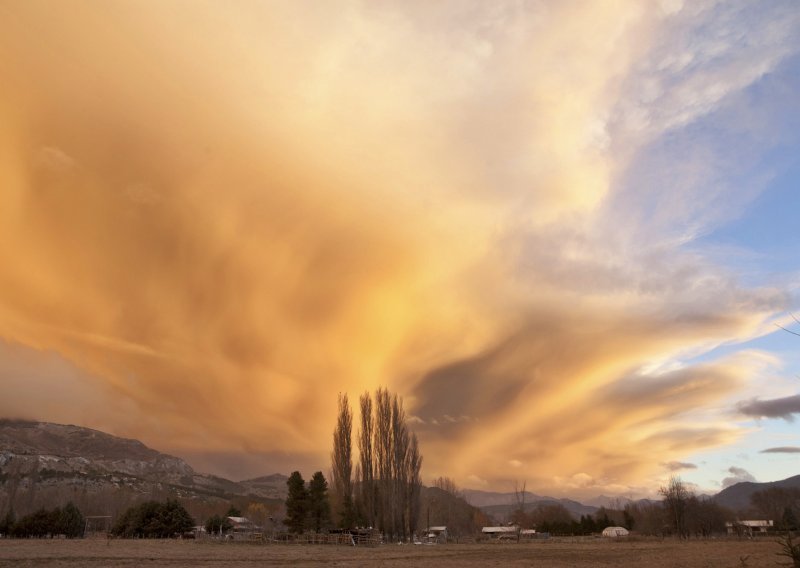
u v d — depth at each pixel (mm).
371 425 95375
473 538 118688
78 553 46750
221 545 66438
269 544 71750
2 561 38531
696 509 109938
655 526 125688
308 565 40188
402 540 88875
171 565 38031
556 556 52281
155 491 164000
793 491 155875
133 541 71688
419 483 94438
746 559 42000
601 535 134625
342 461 93875
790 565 28500
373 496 90875
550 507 193750
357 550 61219
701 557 47375
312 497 89500
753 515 159750
